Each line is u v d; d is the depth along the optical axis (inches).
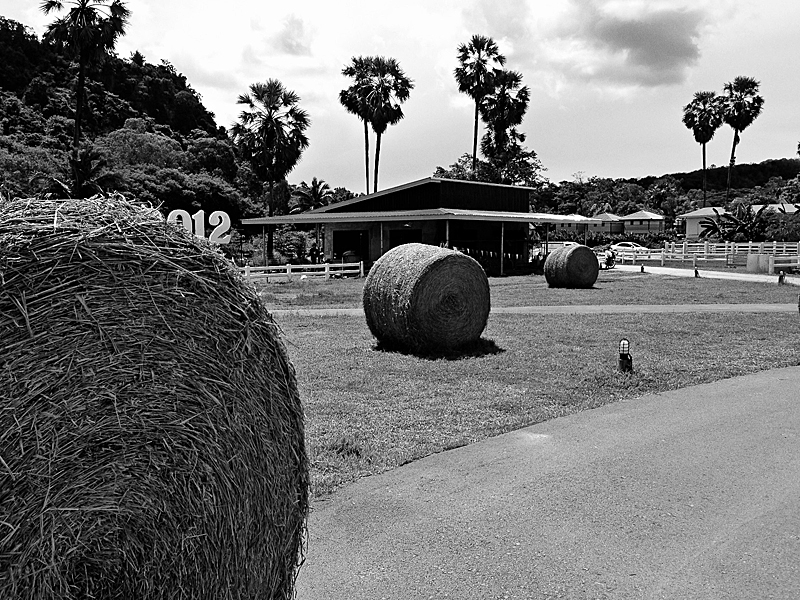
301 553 142.1
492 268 1269.7
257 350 125.6
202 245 121.3
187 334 114.4
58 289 104.3
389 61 1728.6
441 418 283.1
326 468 222.7
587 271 941.2
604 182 4020.7
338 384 342.6
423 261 435.5
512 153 2278.5
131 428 108.3
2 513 98.5
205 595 116.0
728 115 2522.1
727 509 194.2
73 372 104.0
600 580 154.7
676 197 3742.6
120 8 1241.4
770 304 732.7
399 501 197.5
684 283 1004.6
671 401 317.7
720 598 147.6
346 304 721.0
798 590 151.2
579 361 406.0
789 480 216.8
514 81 1980.8
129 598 108.7
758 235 1801.2
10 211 109.0
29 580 100.3
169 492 111.3
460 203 1342.3
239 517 120.5
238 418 120.6
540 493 204.5
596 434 265.0
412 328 430.9
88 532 104.9
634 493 205.2
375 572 156.8
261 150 1494.8
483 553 166.7
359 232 1342.3
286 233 1973.4
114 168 1752.0
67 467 103.1
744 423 281.3
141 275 110.9
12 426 99.1
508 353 434.3
